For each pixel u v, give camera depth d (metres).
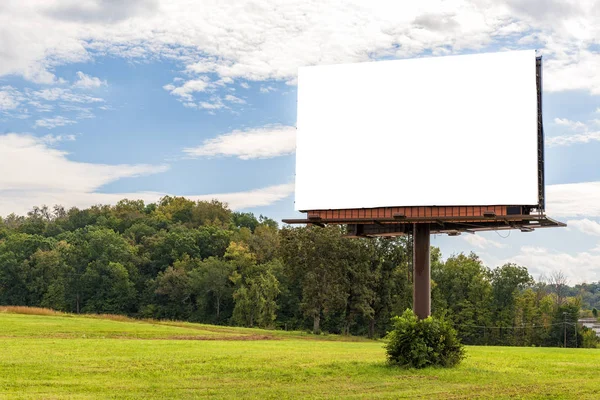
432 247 89.44
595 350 37.56
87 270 113.19
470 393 18.28
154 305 111.06
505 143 24.67
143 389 18.25
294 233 64.44
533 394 18.19
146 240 129.12
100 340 33.31
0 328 38.16
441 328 23.80
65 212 191.75
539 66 24.97
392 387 19.25
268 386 19.22
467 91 25.33
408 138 25.83
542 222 24.88
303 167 26.95
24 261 116.69
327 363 24.31
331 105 27.03
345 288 64.81
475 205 24.80
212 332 46.56
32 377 19.70
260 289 92.69
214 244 127.00
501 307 87.94
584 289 142.75
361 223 26.77
